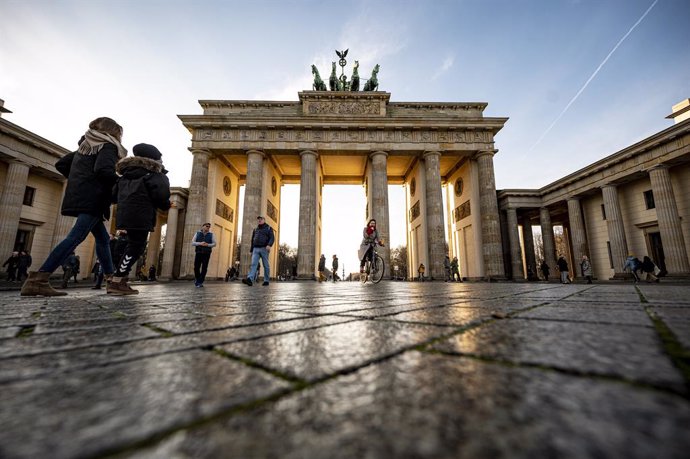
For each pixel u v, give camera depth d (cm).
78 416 63
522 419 59
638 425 54
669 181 2091
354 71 3300
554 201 3055
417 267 3078
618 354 103
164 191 508
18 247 2352
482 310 242
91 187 451
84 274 2709
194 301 379
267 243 1058
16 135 2091
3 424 59
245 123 2727
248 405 70
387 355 113
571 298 338
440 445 50
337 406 69
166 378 90
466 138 2836
